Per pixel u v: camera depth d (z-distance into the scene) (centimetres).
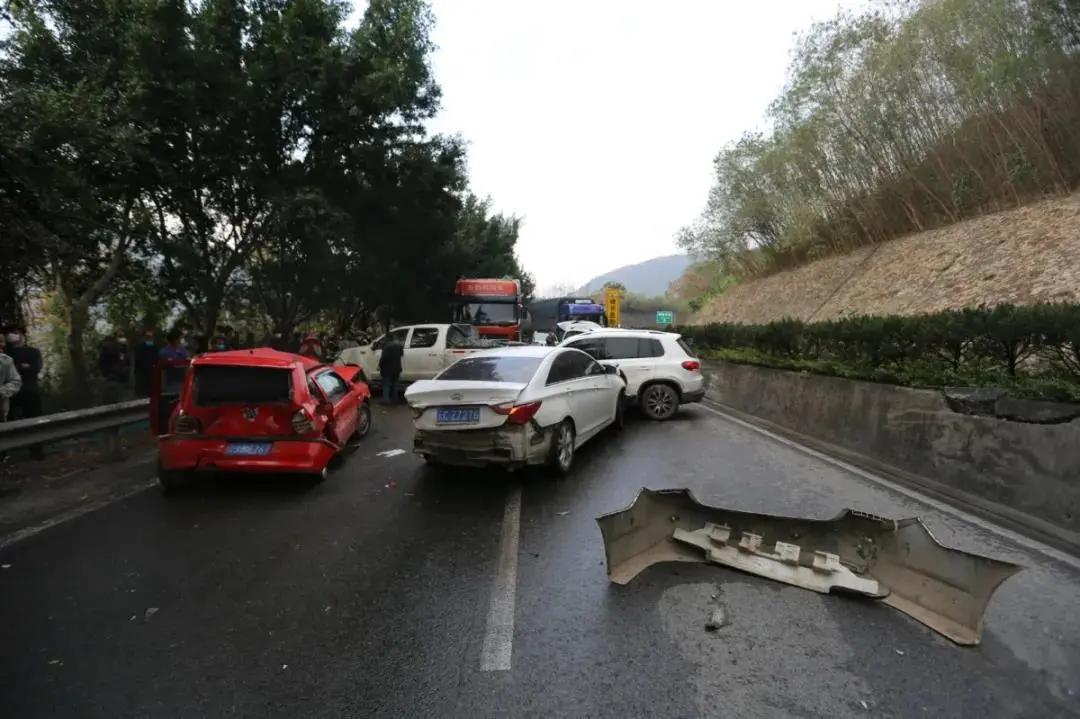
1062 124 1360
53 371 1559
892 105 1712
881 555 397
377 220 1798
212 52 1295
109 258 1356
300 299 1891
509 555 459
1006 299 1179
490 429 629
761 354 1285
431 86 1709
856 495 612
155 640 340
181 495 627
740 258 2944
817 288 2125
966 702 280
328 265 1720
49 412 1043
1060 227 1254
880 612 366
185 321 1728
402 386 1510
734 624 352
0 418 740
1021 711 273
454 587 404
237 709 279
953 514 550
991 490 579
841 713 273
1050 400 572
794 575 409
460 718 272
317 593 397
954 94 1550
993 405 611
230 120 1374
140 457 793
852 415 838
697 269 3947
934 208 1762
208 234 1545
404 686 296
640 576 418
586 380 800
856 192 2058
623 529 429
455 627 352
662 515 465
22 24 985
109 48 1191
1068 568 427
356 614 368
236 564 446
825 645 329
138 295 1595
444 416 644
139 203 1369
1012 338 652
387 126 1667
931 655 319
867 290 1766
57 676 305
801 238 2328
